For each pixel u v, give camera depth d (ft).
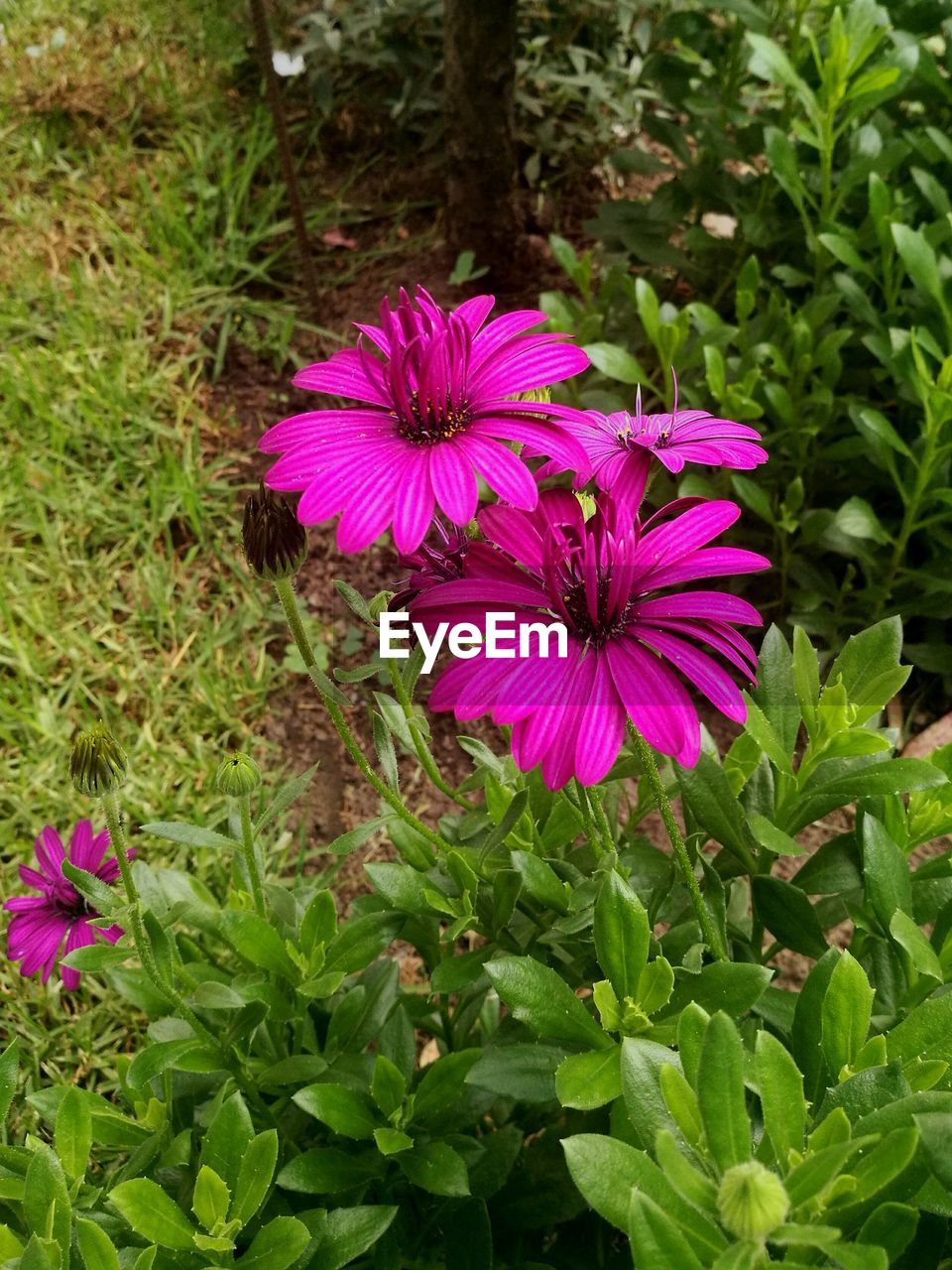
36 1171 0.74
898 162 1.76
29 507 2.01
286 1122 1.03
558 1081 0.77
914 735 1.75
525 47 2.59
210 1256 0.78
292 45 2.71
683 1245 0.60
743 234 2.01
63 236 2.49
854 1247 0.60
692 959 0.85
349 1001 1.03
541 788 1.05
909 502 1.67
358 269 2.46
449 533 0.91
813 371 1.90
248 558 0.82
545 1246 1.07
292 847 1.69
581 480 0.76
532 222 2.53
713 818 0.99
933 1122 0.64
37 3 3.02
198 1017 1.05
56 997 1.50
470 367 0.78
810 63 2.01
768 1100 0.66
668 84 2.07
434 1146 0.89
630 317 2.06
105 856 1.16
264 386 2.27
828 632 1.78
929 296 1.74
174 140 2.68
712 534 0.77
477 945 1.43
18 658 1.83
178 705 1.81
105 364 2.23
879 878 0.90
